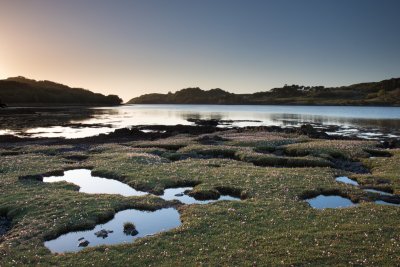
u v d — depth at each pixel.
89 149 56.78
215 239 19.83
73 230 22.62
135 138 73.25
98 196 29.12
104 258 17.92
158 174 36.47
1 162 43.97
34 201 27.48
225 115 191.50
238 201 26.81
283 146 53.53
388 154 48.81
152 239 20.16
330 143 55.66
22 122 121.25
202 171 37.22
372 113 199.38
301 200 27.16
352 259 16.91
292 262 16.78
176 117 171.38
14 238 20.64
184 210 25.41
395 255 17.12
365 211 23.98
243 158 45.91
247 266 16.59
